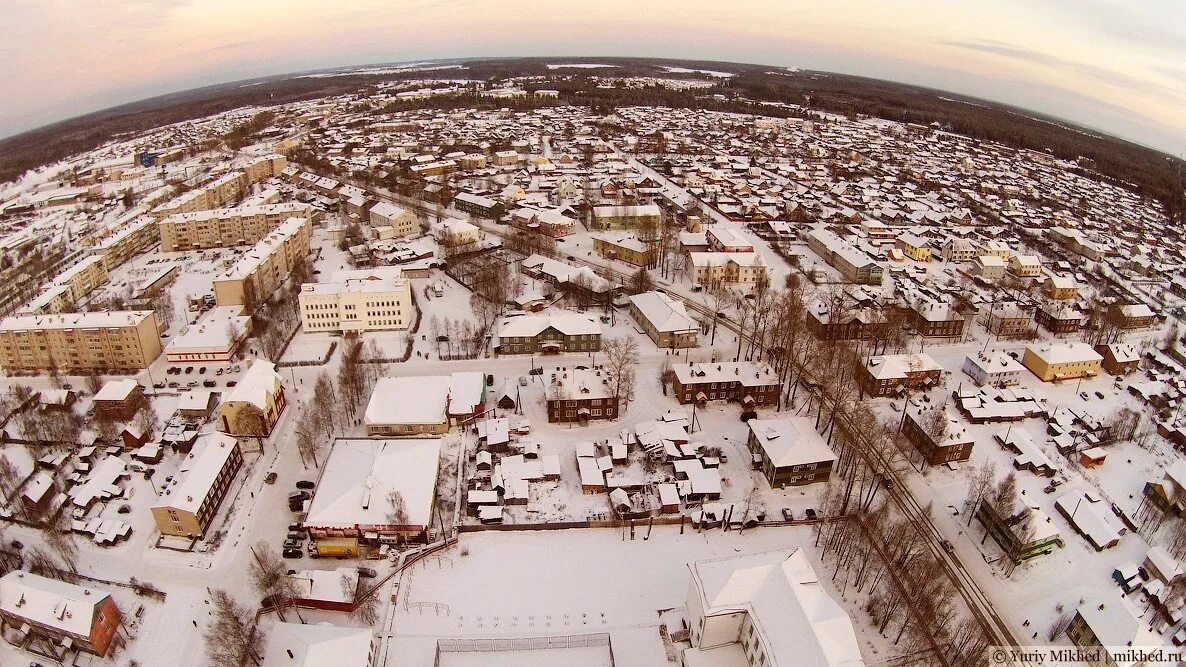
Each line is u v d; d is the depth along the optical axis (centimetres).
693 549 12050
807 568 9906
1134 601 11262
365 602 10731
